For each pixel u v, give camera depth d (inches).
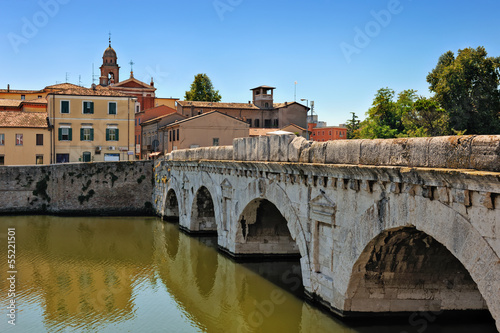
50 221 2049.7
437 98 2176.4
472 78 2078.0
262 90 3742.6
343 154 754.8
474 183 511.5
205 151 1486.2
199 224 1697.8
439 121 2180.1
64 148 2568.9
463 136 538.0
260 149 1064.2
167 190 2003.0
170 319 949.2
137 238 1692.9
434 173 556.4
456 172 524.1
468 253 531.2
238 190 1233.4
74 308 1013.8
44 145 2527.1
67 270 1299.2
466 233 532.7
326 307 848.9
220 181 1365.7
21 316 968.9
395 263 760.3
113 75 4094.5
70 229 1867.6
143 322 935.0
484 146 508.1
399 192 636.7
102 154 2625.5
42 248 1550.2
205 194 1648.6
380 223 681.6
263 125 3646.7
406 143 621.6
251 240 1285.7
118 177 2234.3
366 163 698.2
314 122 4557.1
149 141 3334.2
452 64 2139.5
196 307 1015.0
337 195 796.0
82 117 2593.5
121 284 1172.5
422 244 727.1
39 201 2226.9
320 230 866.1
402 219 634.2
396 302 790.5
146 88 3814.0
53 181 2214.6
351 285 773.9
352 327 786.2
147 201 2253.9
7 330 896.3
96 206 2213.3
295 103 3617.1
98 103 2615.7
